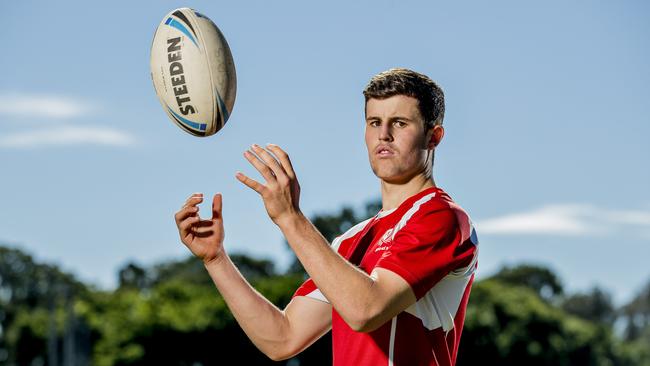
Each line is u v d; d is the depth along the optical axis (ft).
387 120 25.98
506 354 418.31
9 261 594.24
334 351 26.32
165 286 385.50
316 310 28.19
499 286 476.13
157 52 29.60
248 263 604.90
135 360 347.36
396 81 25.95
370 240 26.63
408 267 24.40
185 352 344.69
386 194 26.89
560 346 449.48
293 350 28.30
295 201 24.04
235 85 30.14
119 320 363.97
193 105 29.27
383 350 25.11
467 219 26.04
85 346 434.30
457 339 26.61
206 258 28.66
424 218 25.30
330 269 23.48
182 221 28.66
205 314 345.72
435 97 26.30
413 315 25.21
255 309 28.17
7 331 505.25
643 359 627.87
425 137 26.23
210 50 29.37
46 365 447.42
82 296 544.62
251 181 23.94
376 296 23.66
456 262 25.20
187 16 29.76
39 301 585.63
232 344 342.23
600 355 545.03
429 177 26.76
